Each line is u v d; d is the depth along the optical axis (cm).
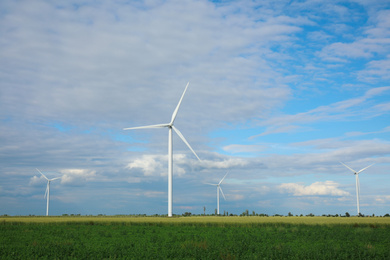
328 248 3231
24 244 3678
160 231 5284
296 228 5497
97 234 4794
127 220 8119
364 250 3028
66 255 2914
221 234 4656
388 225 6006
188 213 12812
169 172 9906
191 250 3145
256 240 4022
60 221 7444
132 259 2781
